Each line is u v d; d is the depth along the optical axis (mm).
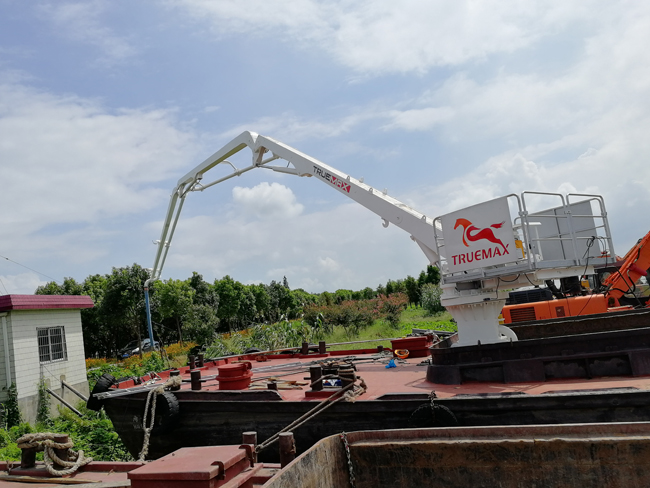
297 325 20719
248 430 5398
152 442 6012
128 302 23984
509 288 5777
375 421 4832
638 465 2908
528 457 3104
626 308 9117
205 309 25156
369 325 20812
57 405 12414
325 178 8562
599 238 5840
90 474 3814
